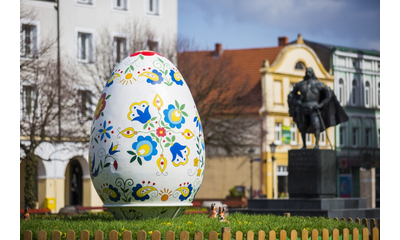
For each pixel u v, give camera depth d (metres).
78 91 46.91
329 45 71.06
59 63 44.75
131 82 15.55
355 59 72.25
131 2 51.06
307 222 15.67
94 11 49.66
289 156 27.19
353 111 71.56
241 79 67.44
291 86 68.31
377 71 73.38
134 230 13.25
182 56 51.25
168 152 15.21
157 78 15.62
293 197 27.03
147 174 15.11
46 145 46.66
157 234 12.23
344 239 14.59
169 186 15.30
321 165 26.52
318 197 26.41
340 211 25.17
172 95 15.59
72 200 50.38
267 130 65.38
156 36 52.00
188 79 50.78
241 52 68.81
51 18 47.50
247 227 13.88
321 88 27.11
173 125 15.35
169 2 52.44
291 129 68.19
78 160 49.84
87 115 47.59
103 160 15.37
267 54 68.38
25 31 45.00
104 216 17.62
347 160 69.62
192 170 15.59
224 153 66.31
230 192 60.59
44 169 46.97
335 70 70.69
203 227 13.55
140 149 15.12
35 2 46.25
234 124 52.25
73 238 12.74
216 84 53.56
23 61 42.59
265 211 26.27
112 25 50.31
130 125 15.22
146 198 15.25
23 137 43.53
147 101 15.35
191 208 37.38
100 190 15.63
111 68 47.84
